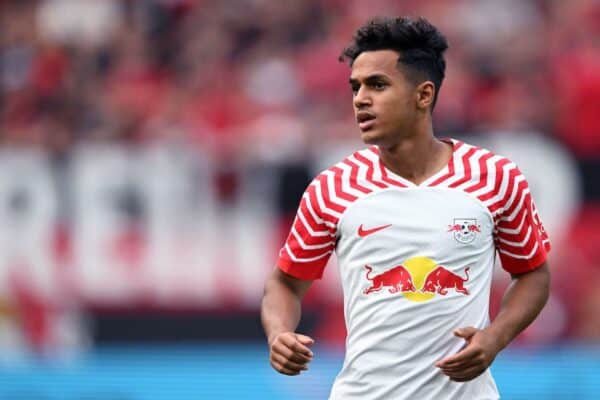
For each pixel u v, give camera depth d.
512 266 12.20
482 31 35.28
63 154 31.41
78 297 30.70
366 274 11.85
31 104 34.69
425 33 12.02
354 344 12.04
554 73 33.56
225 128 33.25
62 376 30.02
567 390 28.59
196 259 30.69
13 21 36.75
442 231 11.69
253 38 35.97
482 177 11.86
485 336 11.34
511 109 32.31
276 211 30.77
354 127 32.16
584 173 31.22
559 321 30.22
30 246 30.94
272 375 29.48
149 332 30.62
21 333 30.66
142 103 34.09
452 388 11.81
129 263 30.75
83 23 36.72
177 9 36.59
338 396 12.27
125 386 29.84
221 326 30.56
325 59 34.94
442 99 32.44
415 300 11.69
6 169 31.36
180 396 29.56
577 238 30.78
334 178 12.07
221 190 30.86
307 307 30.03
